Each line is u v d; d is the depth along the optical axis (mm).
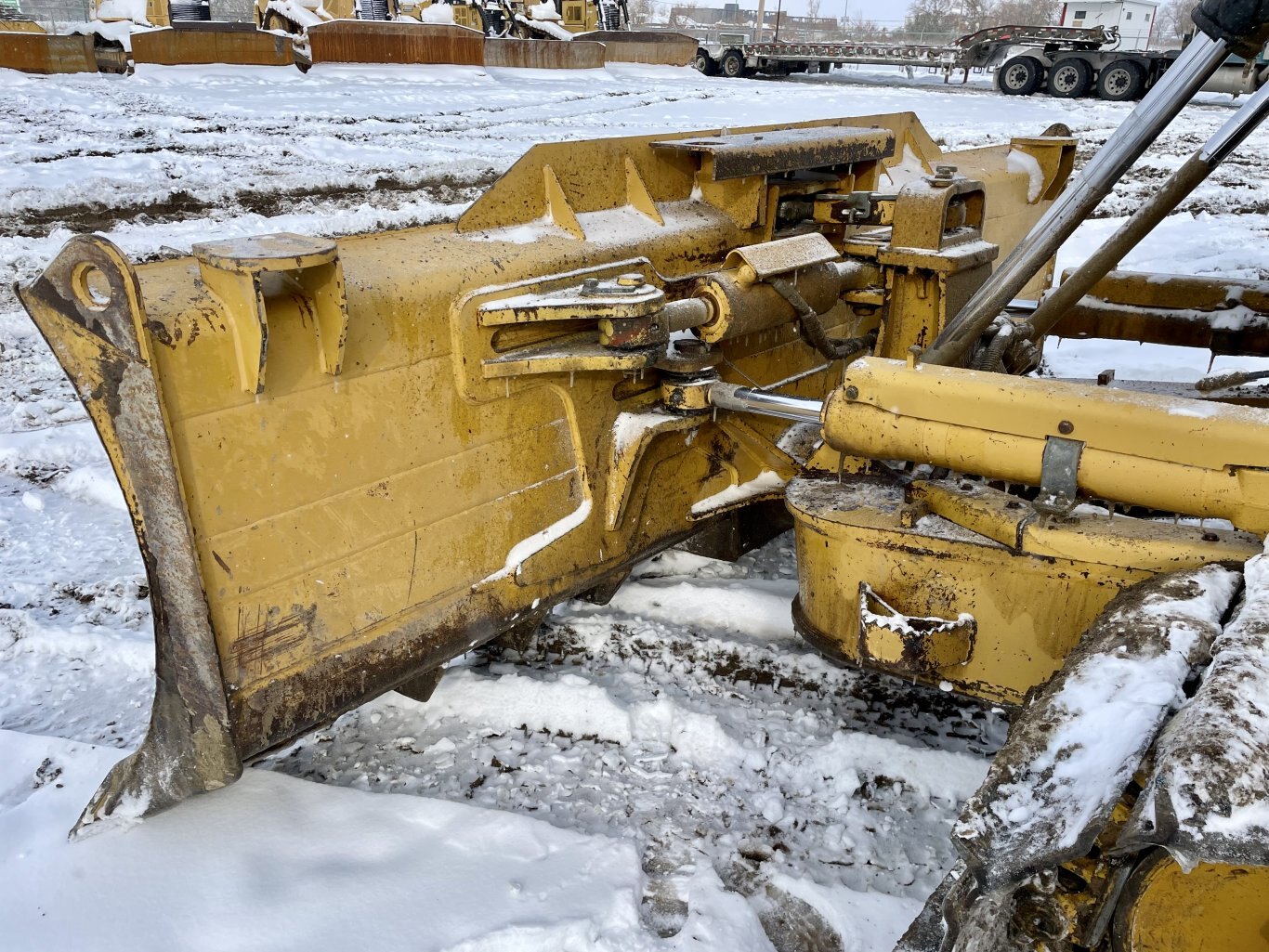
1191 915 1310
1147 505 2006
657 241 2803
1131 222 2627
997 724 2641
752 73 24734
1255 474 1864
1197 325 3648
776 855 2182
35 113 10195
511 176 2537
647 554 2832
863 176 3539
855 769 2422
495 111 12938
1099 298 3809
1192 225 9039
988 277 3016
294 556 1983
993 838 1371
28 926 1862
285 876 1997
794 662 2830
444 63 17016
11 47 13258
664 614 3090
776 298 2770
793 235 3256
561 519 2561
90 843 2039
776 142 3004
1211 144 2408
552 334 2453
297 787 2258
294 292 1916
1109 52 18578
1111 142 2352
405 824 2162
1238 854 1155
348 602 2092
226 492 1858
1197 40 2221
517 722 2586
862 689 2752
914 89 20016
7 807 2221
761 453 3070
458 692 2648
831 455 2586
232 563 1885
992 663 2217
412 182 8227
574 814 2287
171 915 1886
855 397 2244
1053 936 1412
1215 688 1373
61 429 4449
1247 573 1725
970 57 21578
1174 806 1204
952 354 2582
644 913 1993
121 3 16109
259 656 1948
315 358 1967
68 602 3174
